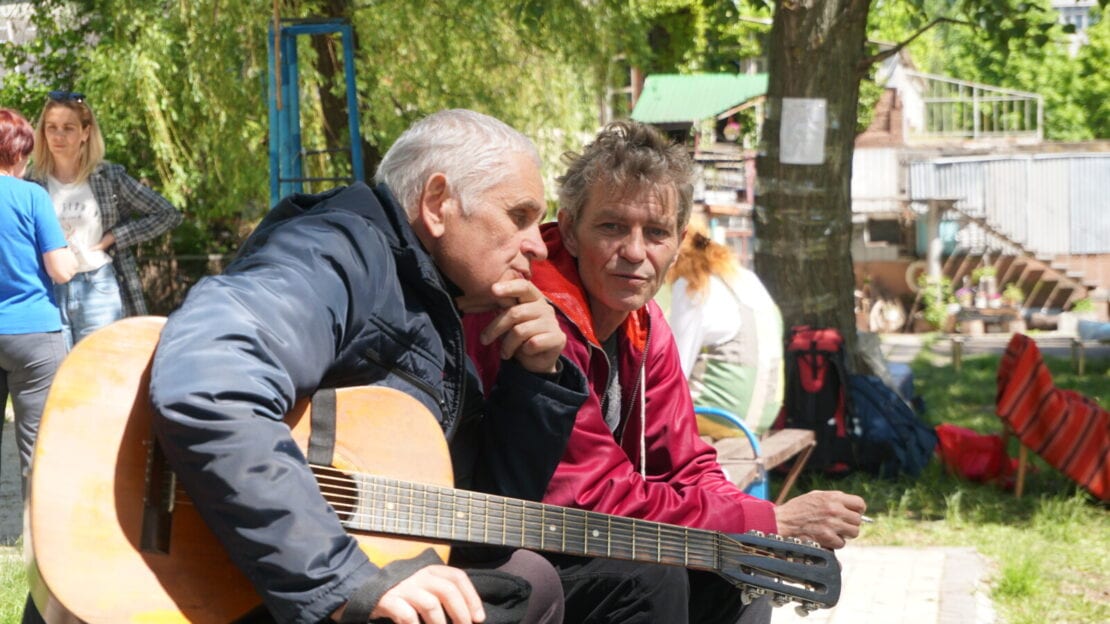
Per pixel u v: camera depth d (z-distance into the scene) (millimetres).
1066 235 29922
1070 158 29797
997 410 8258
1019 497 8172
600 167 3277
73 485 2113
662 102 25266
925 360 19828
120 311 7352
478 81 13039
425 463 2529
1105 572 6484
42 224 5867
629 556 2959
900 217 28469
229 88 13070
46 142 7152
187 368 2092
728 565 3186
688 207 3398
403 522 2459
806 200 9250
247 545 2066
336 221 2482
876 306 27609
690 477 3525
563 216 3383
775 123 9344
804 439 7105
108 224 7270
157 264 19094
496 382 2811
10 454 9266
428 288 2582
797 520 3422
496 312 2848
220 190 16281
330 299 2346
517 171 2674
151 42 14812
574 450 3064
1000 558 6629
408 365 2555
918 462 8453
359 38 12492
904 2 11234
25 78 17984
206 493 2072
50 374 5969
